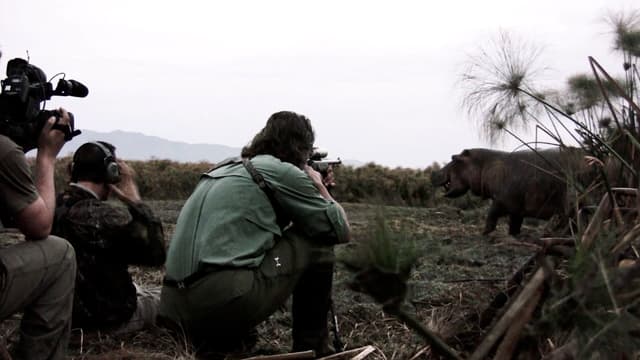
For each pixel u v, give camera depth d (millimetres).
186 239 4230
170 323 4352
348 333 4875
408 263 2072
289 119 4484
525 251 7539
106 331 4527
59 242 3590
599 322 2205
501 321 2514
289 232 4340
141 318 4688
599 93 4141
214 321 4191
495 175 10812
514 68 4242
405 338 4562
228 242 4121
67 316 3660
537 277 2533
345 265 2098
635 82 4180
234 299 4062
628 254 2844
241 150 4707
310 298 4387
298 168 4422
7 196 3338
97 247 4359
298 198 4230
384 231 2096
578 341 2293
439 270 6547
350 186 21031
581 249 2328
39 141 3539
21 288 3391
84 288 4375
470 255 7246
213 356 4301
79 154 4441
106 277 4441
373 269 2041
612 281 2252
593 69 3373
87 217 4336
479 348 2500
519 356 2707
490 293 3852
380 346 4457
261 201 4215
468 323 3494
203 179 4438
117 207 4398
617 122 3377
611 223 2943
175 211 14445
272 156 4406
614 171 3746
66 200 4441
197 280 4129
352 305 5422
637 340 2301
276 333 4953
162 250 4523
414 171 21922
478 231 11523
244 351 4465
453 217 13797
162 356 4145
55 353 3646
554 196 9828
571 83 4246
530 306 2504
